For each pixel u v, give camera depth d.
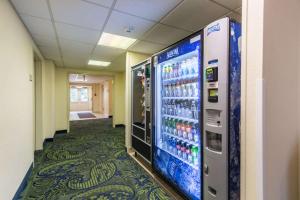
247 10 1.11
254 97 1.07
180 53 2.04
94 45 3.62
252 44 1.08
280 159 1.21
